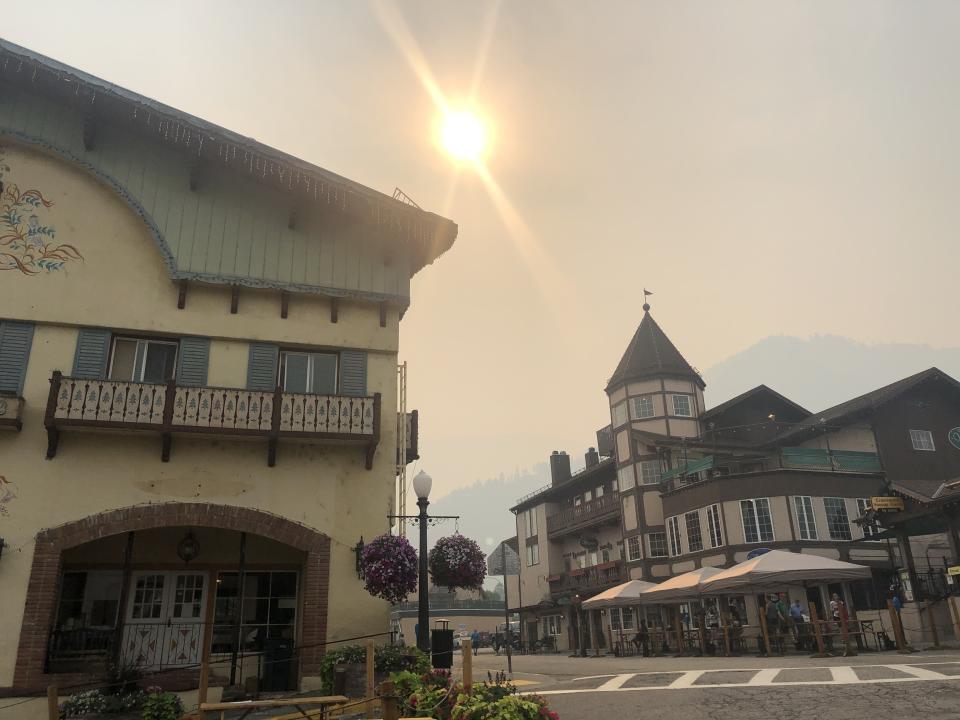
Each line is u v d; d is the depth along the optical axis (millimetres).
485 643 54312
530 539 51969
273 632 15273
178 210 15914
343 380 16016
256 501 14547
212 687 12828
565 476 51531
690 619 29234
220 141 15516
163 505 14016
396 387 16281
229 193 16391
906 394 33812
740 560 30375
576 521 45094
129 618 14727
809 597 27578
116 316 15016
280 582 15664
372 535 14891
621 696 11500
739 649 23219
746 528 30656
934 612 20391
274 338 15836
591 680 14383
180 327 15336
